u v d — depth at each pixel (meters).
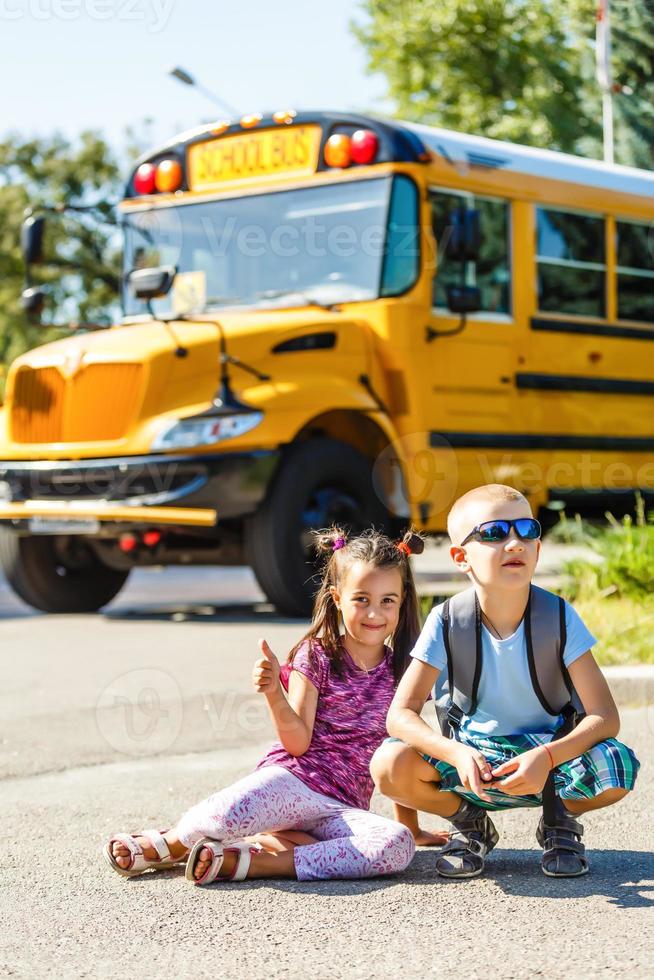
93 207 11.67
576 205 11.77
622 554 9.55
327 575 4.51
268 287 10.97
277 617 11.04
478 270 11.04
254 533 10.24
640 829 4.83
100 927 3.85
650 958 3.48
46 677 8.38
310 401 10.16
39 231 11.41
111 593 12.28
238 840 4.36
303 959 3.54
